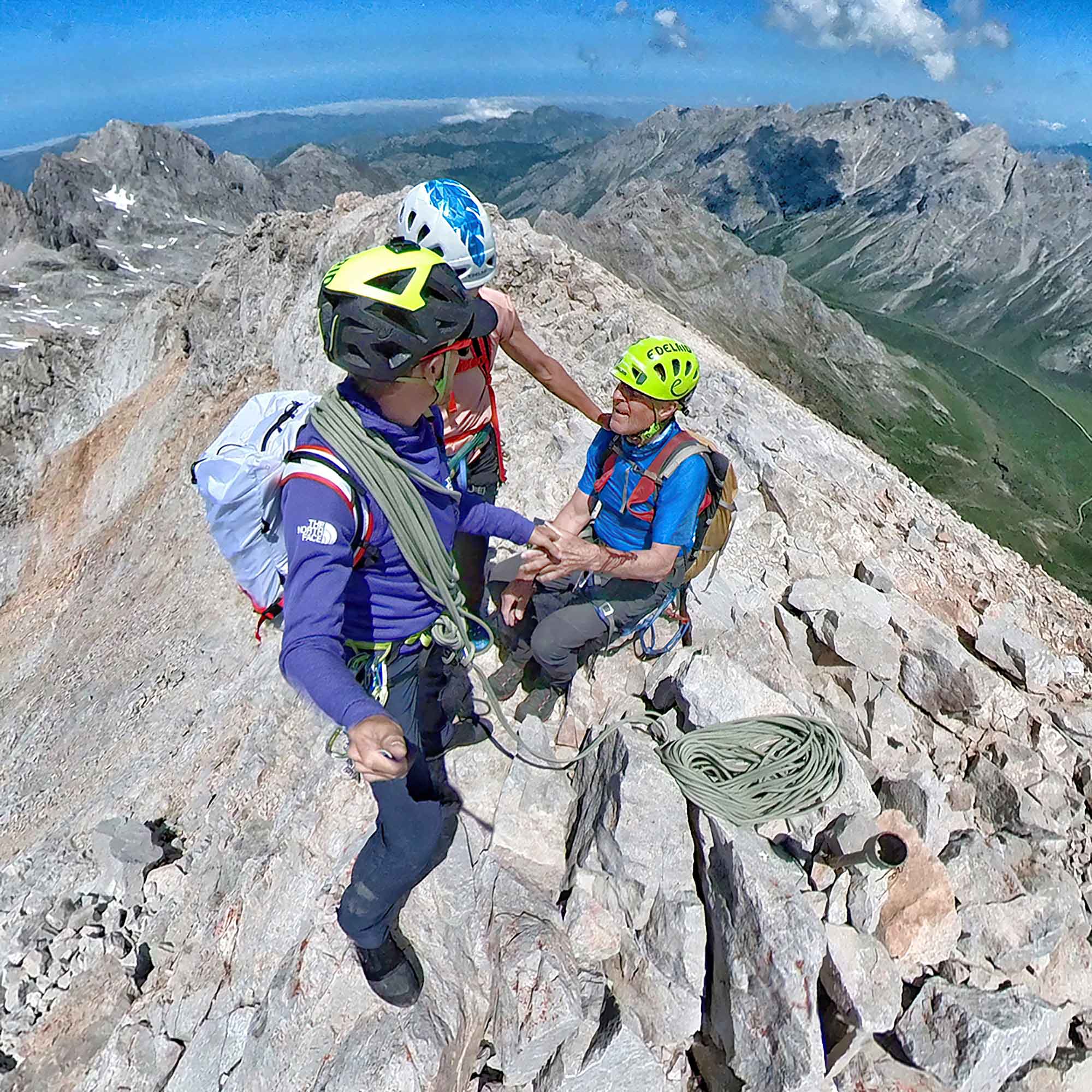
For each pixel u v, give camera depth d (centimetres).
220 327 1806
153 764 566
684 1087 212
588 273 821
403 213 238
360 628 170
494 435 288
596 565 220
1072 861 247
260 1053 228
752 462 443
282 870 287
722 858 218
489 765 271
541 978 212
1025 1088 199
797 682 287
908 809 249
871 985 206
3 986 331
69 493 2153
